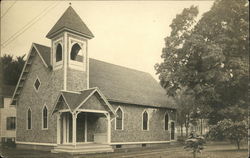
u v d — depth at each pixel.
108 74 28.14
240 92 25.02
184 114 34.22
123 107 25.70
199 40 24.28
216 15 24.83
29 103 25.55
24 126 25.91
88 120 22.86
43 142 22.84
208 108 25.05
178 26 25.55
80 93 21.22
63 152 19.33
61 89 21.58
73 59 24.31
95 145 20.17
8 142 31.16
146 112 28.38
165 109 30.89
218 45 23.56
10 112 35.50
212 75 23.81
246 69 23.64
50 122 22.22
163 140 29.97
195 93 25.33
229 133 20.22
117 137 24.72
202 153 17.98
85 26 23.30
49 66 22.94
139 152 20.09
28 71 26.17
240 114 23.80
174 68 26.66
